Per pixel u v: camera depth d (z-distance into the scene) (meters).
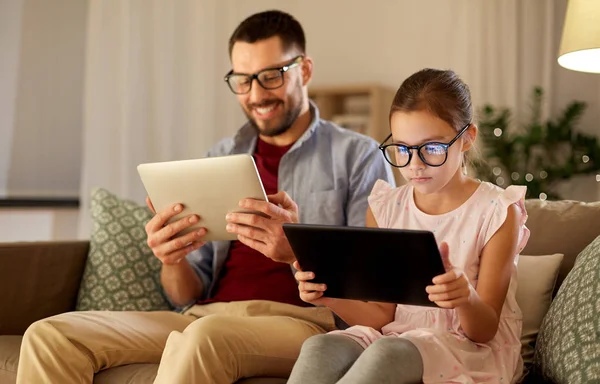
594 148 4.25
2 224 3.98
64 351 1.61
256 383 1.56
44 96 4.30
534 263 1.72
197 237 1.74
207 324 1.52
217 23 4.42
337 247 1.33
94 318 1.71
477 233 1.51
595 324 1.32
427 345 1.33
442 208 1.59
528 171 4.35
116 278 2.17
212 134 4.40
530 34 4.47
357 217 1.98
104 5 4.13
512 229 1.49
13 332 2.08
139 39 4.21
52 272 2.18
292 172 2.09
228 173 1.61
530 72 4.47
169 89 4.32
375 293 1.37
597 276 1.39
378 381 1.20
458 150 1.49
